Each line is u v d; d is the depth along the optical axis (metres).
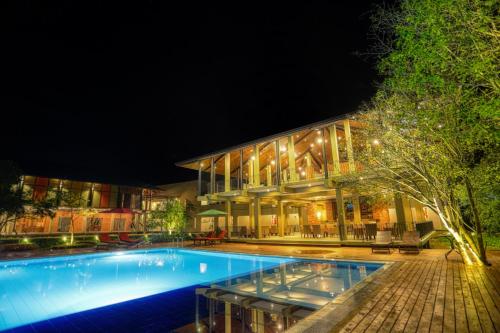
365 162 9.66
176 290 6.90
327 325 3.23
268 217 23.64
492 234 10.16
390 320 3.37
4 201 15.30
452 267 6.96
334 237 15.55
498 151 6.22
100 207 27.66
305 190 15.98
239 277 8.33
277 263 10.57
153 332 4.15
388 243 10.54
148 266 11.39
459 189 7.46
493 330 2.98
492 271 6.31
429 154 7.18
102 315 5.04
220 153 20.05
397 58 5.81
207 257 13.51
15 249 14.76
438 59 5.01
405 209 12.45
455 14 4.36
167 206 22.19
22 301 6.20
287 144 17.98
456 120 5.96
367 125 9.72
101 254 13.77
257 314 4.85
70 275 9.66
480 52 4.38
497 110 4.44
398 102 7.19
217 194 19.83
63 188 25.44
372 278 5.89
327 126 14.70
